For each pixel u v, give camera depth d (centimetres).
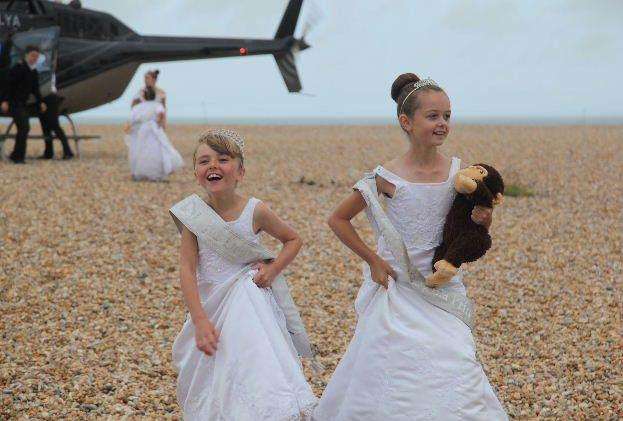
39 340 1418
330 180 3700
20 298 1673
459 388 800
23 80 3897
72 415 1095
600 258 2152
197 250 888
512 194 3319
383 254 895
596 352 1389
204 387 850
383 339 836
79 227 2364
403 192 872
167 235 2309
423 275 875
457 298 856
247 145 6003
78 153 4394
